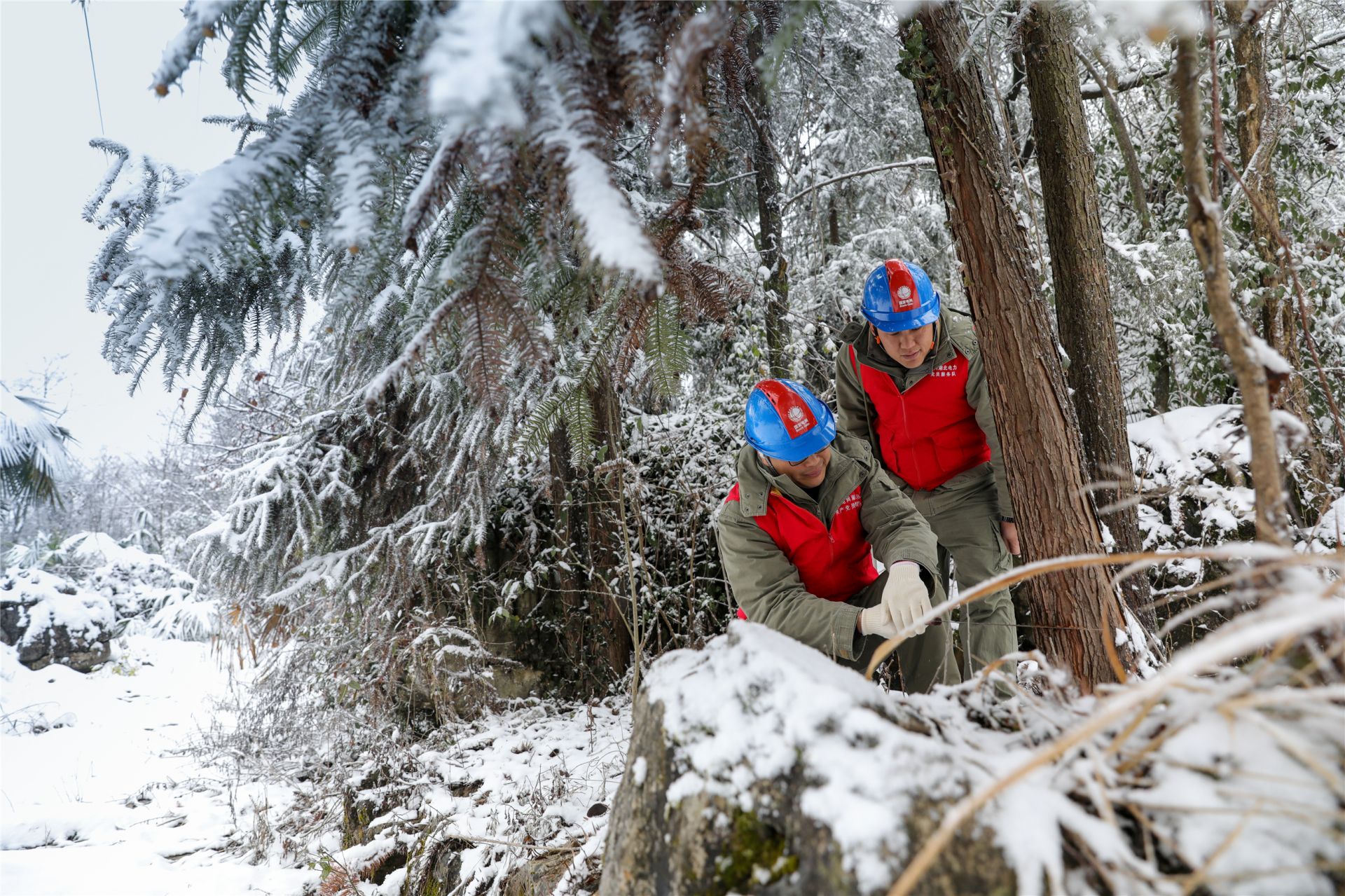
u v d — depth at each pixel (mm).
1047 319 1814
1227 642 503
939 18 1774
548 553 4336
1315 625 606
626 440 4285
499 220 987
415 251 1020
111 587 10867
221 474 4602
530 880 2312
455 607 4395
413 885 2697
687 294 1340
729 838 793
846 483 2160
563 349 1621
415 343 1031
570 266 1406
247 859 3654
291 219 1110
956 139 1805
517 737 3707
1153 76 2908
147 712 7695
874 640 2178
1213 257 746
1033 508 1797
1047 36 2137
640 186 3213
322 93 1029
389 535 3996
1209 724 708
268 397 5219
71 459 5320
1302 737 656
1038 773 732
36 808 4871
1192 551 717
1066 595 1752
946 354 2406
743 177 4938
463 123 701
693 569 4031
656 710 985
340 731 4266
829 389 3721
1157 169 3609
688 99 875
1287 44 3166
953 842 656
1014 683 939
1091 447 2184
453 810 2977
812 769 760
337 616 4156
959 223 1836
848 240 6133
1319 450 2193
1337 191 3727
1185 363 3477
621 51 890
